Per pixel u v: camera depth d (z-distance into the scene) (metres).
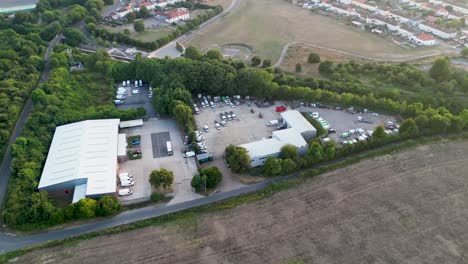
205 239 126.62
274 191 146.88
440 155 165.88
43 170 152.50
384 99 199.12
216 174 148.38
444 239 126.25
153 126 189.62
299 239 126.38
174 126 189.75
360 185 149.62
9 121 184.00
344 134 179.38
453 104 198.00
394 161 162.62
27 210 132.50
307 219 134.12
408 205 139.62
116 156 160.50
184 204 142.25
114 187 143.75
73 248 123.06
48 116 182.62
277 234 128.25
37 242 125.50
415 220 133.38
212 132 184.88
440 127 177.62
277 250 122.38
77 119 186.38
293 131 176.88
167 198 145.00
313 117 194.88
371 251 122.06
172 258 119.81
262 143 168.12
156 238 127.06
